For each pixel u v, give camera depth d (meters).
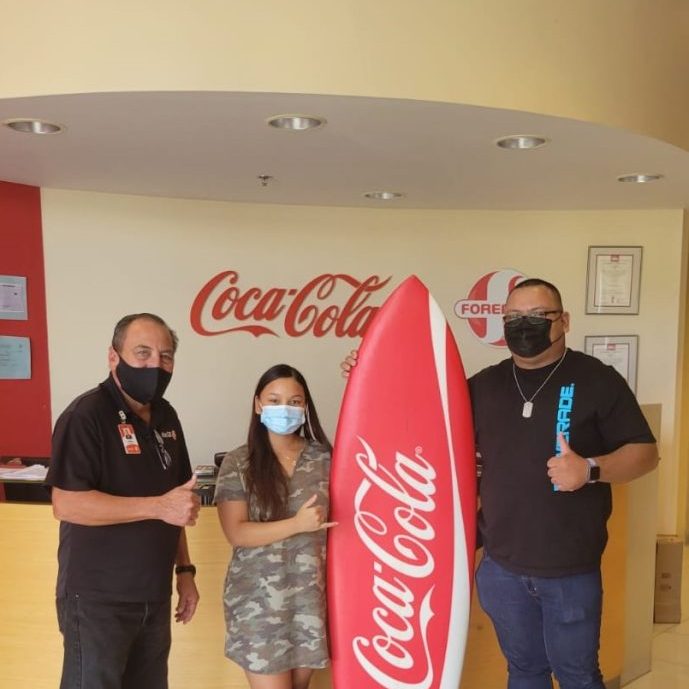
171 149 2.80
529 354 2.04
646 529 3.16
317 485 2.03
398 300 2.23
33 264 3.69
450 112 2.26
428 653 2.15
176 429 2.14
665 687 3.10
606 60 2.38
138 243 3.88
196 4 2.05
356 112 2.27
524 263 4.16
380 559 2.12
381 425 2.17
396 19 2.11
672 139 2.65
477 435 2.22
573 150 2.74
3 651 2.49
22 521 2.45
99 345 3.84
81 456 1.81
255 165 3.07
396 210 4.13
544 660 2.16
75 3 2.09
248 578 1.93
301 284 4.09
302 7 2.06
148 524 1.92
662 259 4.12
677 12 2.63
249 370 4.06
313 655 1.95
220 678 2.47
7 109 2.28
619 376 2.07
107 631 1.86
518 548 2.05
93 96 2.14
